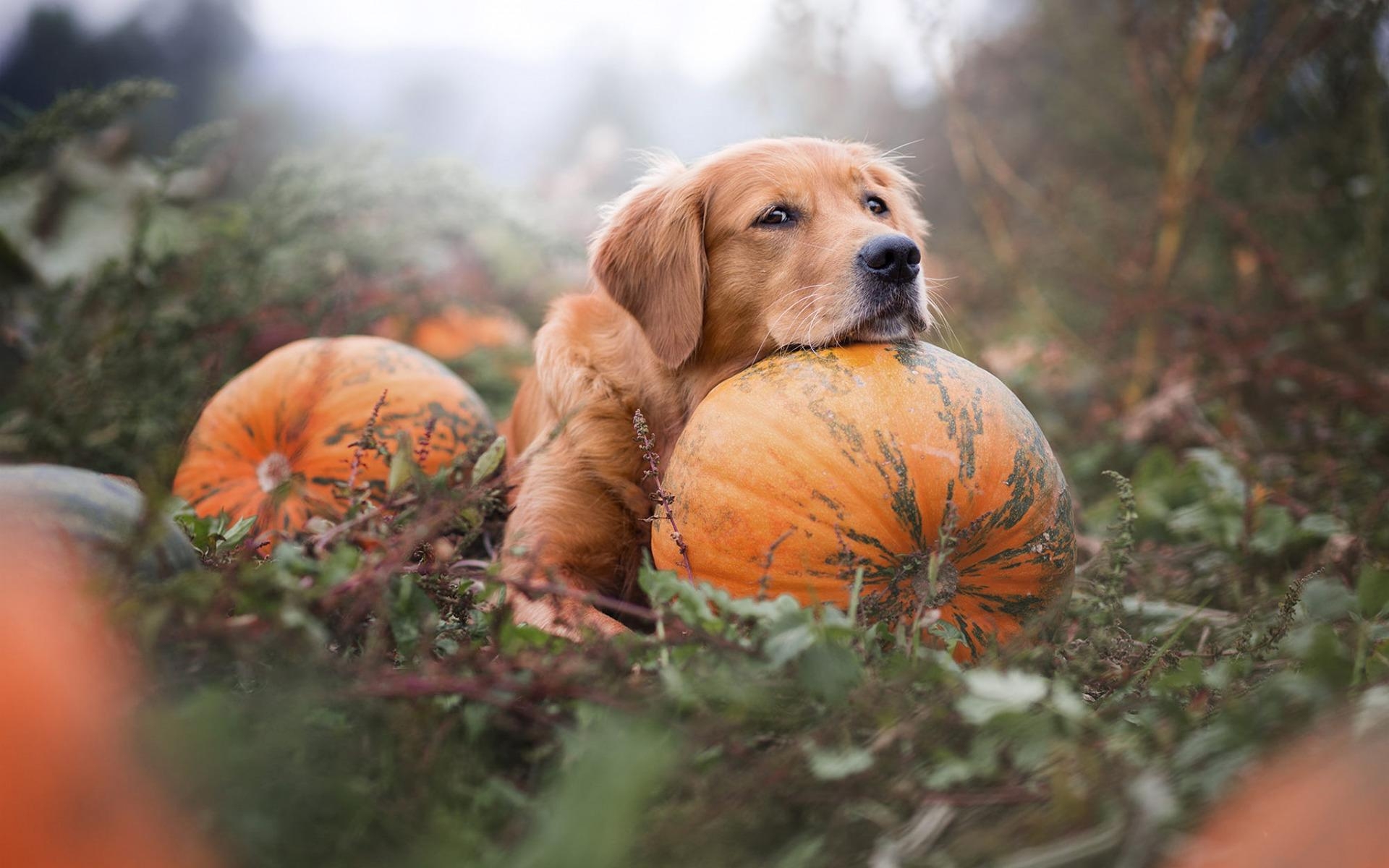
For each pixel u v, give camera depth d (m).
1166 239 6.15
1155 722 2.02
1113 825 1.57
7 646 1.42
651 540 3.11
